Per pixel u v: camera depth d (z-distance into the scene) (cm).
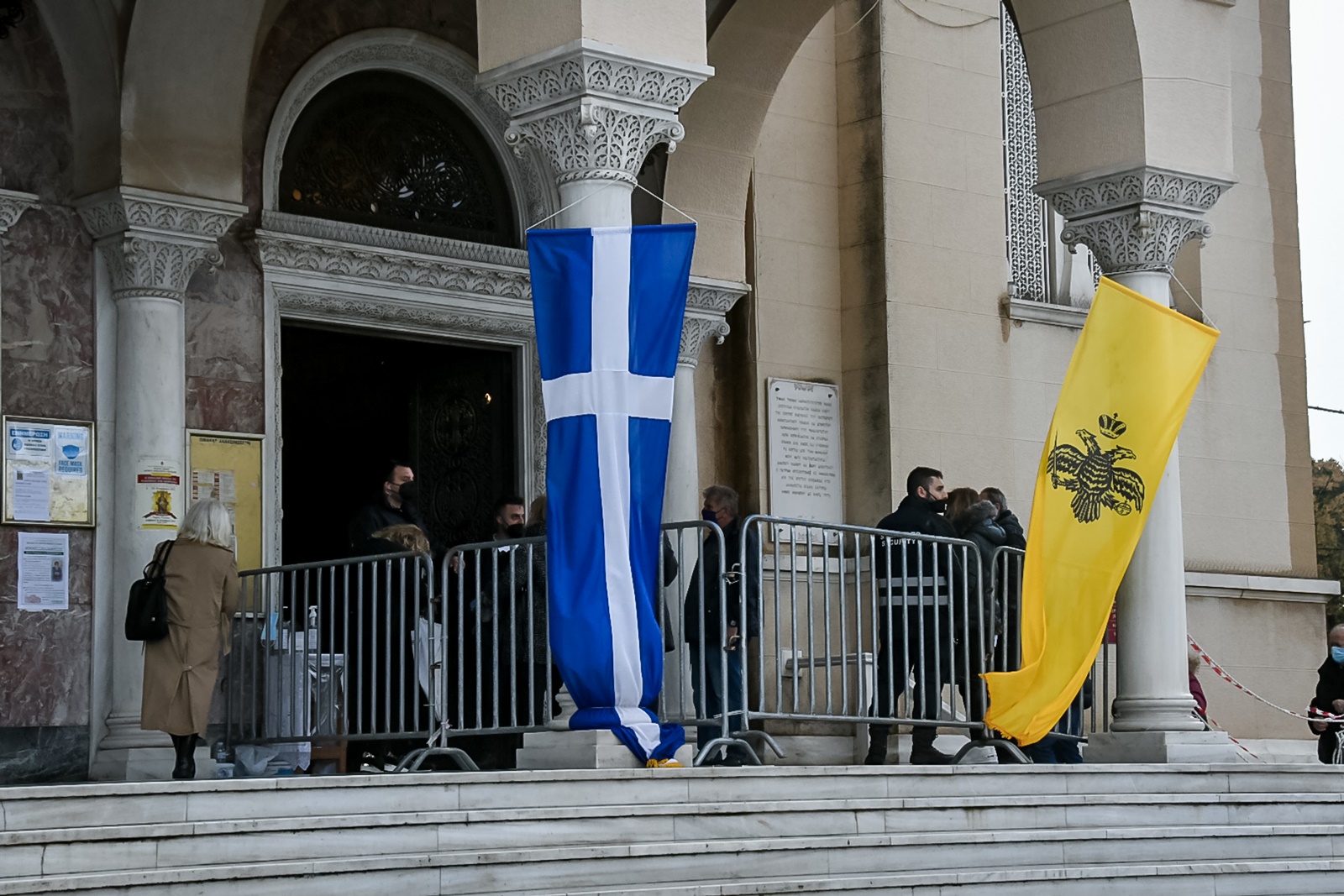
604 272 942
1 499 1195
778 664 1009
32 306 1220
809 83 1598
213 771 1186
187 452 1257
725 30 1419
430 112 1417
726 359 1551
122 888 690
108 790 746
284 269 1310
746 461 1534
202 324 1274
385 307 1356
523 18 980
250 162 1301
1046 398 1678
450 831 800
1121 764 1073
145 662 1062
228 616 1077
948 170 1630
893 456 1558
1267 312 1869
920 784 967
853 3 1616
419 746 1181
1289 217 1898
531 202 1438
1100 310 1144
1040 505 1124
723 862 843
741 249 1486
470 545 1012
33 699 1200
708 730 1116
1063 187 1246
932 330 1600
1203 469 1800
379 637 1146
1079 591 1109
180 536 1072
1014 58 1733
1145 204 1213
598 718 928
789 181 1575
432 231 1400
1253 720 1800
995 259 1656
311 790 795
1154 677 1180
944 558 1136
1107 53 1226
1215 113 1244
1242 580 1794
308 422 1582
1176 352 1130
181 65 1232
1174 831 1001
